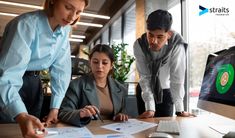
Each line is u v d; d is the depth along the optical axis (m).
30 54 1.07
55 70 1.35
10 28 1.06
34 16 1.11
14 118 0.88
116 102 1.50
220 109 0.97
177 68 1.65
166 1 3.67
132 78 2.93
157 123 1.20
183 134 0.96
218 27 2.68
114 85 1.57
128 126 1.11
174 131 0.97
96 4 5.50
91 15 5.23
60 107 1.34
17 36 1.01
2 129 1.01
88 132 0.98
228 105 0.91
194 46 3.01
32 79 1.33
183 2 3.30
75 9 1.05
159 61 1.68
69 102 1.40
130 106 1.87
